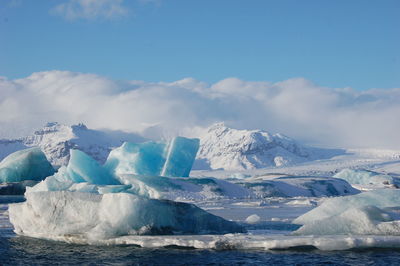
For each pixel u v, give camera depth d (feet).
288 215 115.65
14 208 77.77
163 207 69.31
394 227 64.13
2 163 235.61
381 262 54.03
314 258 56.59
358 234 65.10
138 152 207.31
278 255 58.39
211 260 56.85
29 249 66.39
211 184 199.31
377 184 334.85
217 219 72.79
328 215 80.74
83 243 69.10
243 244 62.28
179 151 209.26
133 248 64.85
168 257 58.95
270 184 233.96
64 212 71.41
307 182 260.83
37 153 232.73
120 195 68.80
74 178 174.70
